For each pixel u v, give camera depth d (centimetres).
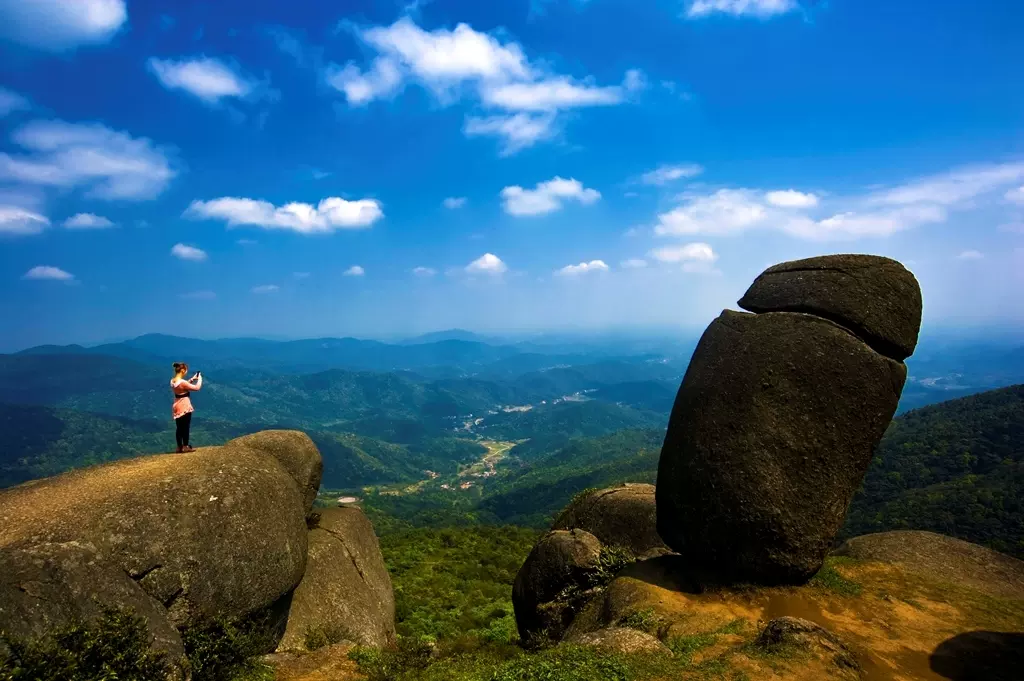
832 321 1095
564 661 790
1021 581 1184
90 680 770
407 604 2647
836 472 1056
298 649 1255
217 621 1070
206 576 1070
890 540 1346
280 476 1383
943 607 1027
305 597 1388
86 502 1032
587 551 1301
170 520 1066
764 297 1192
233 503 1177
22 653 738
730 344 1159
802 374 1073
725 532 1071
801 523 1036
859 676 762
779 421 1062
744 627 935
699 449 1112
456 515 16912
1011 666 817
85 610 848
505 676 777
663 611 1016
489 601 2836
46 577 834
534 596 1324
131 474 1170
